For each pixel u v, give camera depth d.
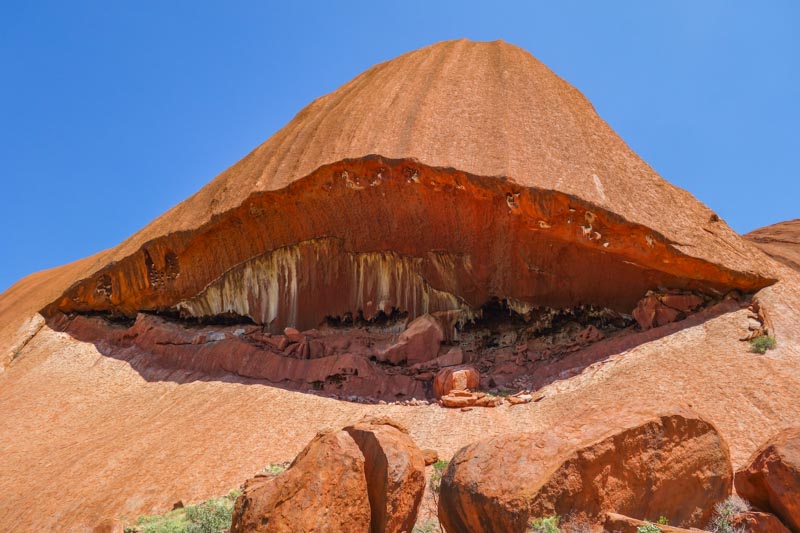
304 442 15.54
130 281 24.05
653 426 7.99
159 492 14.50
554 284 19.31
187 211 23.62
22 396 21.89
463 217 19.02
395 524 8.18
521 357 19.20
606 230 17.89
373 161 18.72
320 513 7.86
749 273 17.75
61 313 26.08
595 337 18.75
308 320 21.38
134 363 22.56
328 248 21.00
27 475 17.09
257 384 19.22
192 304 23.45
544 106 20.84
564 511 7.41
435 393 17.91
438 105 20.62
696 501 7.93
